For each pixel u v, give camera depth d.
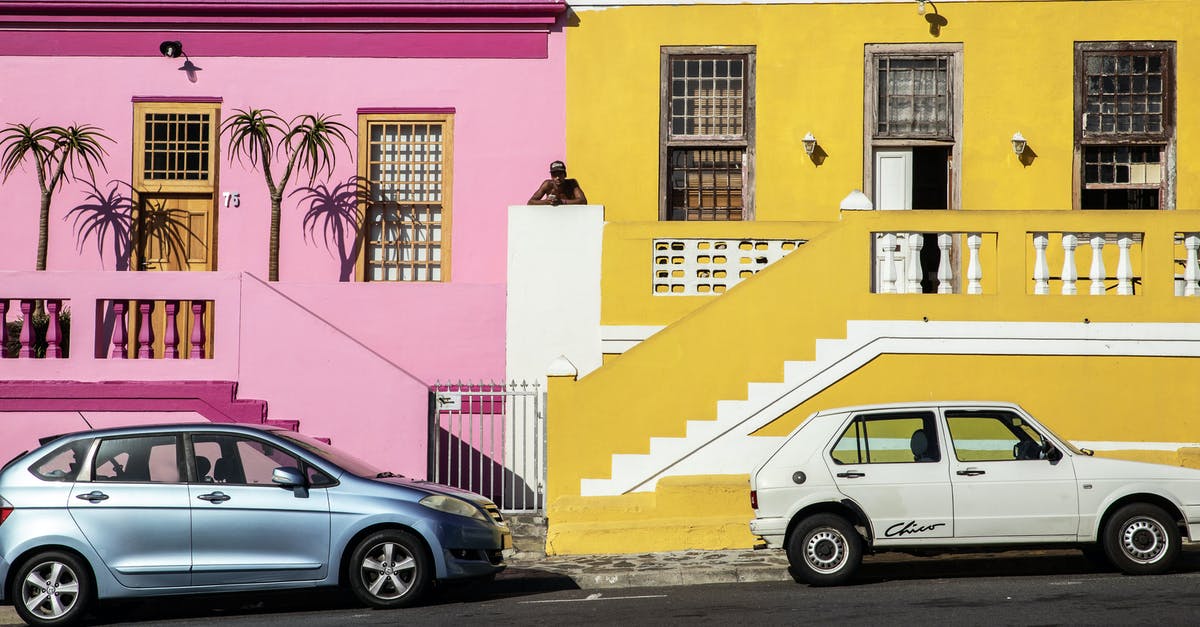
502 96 16.48
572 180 16.22
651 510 12.66
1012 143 16.08
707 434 13.29
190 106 16.55
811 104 16.30
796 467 10.49
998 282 13.26
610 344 14.38
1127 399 13.10
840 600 9.55
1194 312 13.12
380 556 10.05
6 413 13.84
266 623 9.50
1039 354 13.16
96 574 9.76
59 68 16.52
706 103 16.44
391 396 14.09
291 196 16.52
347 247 16.45
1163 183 16.09
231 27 16.52
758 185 16.30
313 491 10.05
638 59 16.41
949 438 10.50
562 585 11.15
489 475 15.05
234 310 14.12
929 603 9.26
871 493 10.38
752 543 12.34
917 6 16.22
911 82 16.30
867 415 10.63
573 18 16.47
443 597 10.60
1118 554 10.27
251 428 10.41
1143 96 16.12
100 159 16.52
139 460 10.09
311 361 14.11
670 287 14.45
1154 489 10.25
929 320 13.23
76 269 16.48
